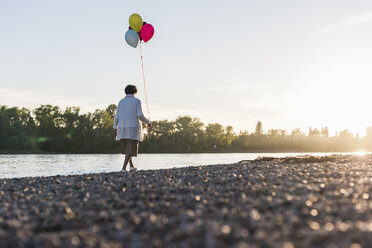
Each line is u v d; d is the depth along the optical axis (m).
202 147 121.94
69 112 90.38
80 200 4.20
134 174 7.09
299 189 4.16
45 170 14.53
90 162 23.58
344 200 3.40
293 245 2.16
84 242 2.38
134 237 2.47
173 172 7.23
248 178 5.30
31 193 4.96
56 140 86.88
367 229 2.38
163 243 2.29
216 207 3.44
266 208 3.22
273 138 160.50
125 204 3.68
